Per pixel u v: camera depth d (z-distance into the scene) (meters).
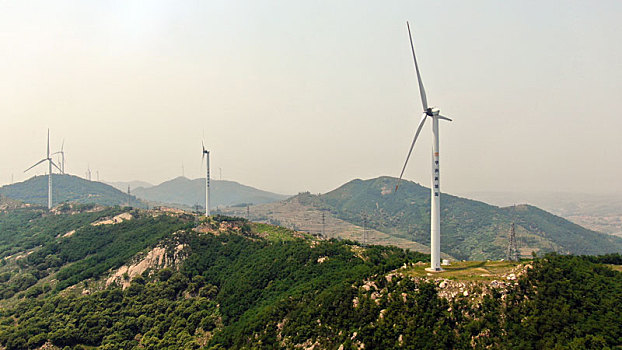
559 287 73.00
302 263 133.38
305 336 88.94
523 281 76.62
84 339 113.31
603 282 73.94
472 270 89.06
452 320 73.94
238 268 146.38
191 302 131.12
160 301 130.88
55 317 120.56
